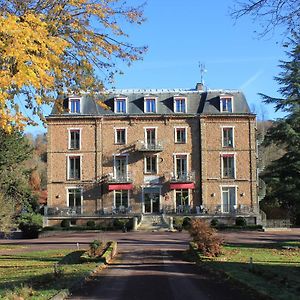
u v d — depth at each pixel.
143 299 12.41
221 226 51.53
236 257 24.02
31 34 11.83
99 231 51.84
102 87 15.98
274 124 47.28
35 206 57.84
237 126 56.81
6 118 11.71
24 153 40.12
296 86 37.00
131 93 58.53
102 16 15.21
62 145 56.69
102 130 56.91
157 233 47.62
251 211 55.41
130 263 23.16
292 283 14.10
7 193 39.56
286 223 54.28
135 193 56.38
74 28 14.81
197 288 14.42
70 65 15.19
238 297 12.56
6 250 32.88
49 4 14.27
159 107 57.59
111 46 15.67
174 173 56.44
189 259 24.98
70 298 12.55
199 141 56.62
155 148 56.22
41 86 12.70
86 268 19.00
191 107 57.66
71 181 56.25
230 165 56.47
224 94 57.38
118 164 56.72
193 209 55.81
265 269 17.97
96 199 56.12
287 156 43.69
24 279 16.12
